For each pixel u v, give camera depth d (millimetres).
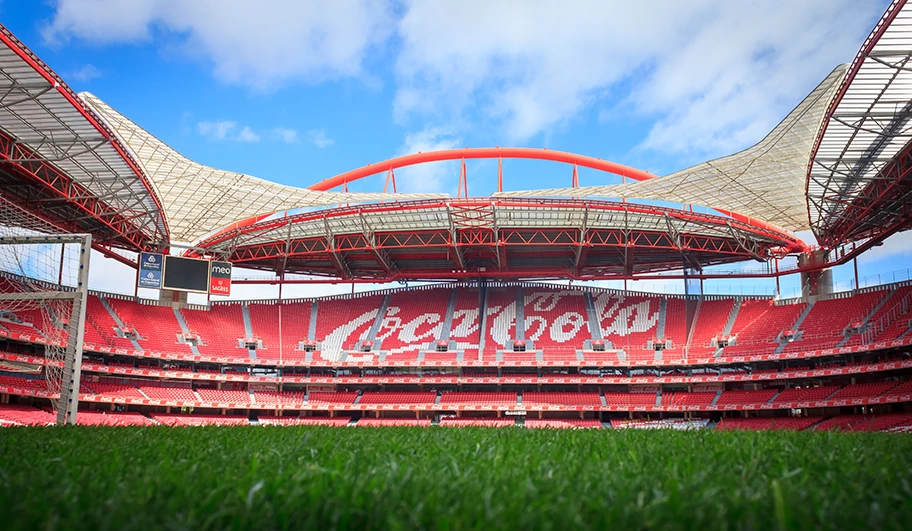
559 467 9172
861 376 69688
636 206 68250
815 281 80625
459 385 83062
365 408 78312
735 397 73812
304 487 7250
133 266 80500
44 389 64188
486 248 82625
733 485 7527
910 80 42188
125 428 22422
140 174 57625
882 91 43375
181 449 12250
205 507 6262
